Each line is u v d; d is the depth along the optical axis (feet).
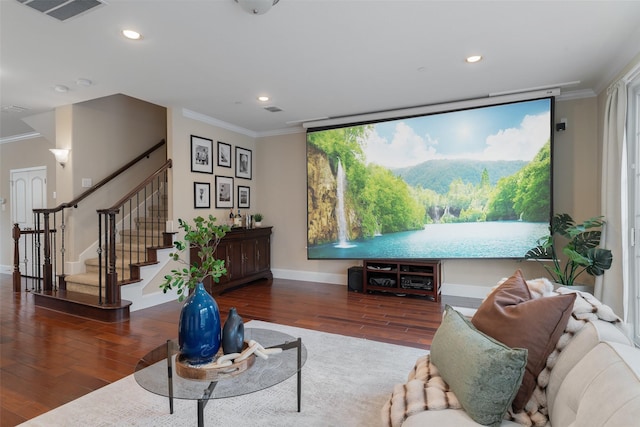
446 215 14.80
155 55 10.07
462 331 4.97
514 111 13.62
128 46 9.52
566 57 10.28
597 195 13.21
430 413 4.21
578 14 8.00
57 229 15.89
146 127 18.62
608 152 10.53
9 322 11.96
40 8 7.63
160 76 11.68
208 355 5.66
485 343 4.42
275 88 12.91
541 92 13.00
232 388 5.15
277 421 6.34
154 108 19.08
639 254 9.52
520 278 5.78
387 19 8.23
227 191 18.26
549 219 13.12
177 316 12.71
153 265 14.28
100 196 16.29
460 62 10.66
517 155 13.61
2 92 13.29
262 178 20.39
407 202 15.51
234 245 16.83
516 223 13.67
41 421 6.34
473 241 14.37
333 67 11.03
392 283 15.80
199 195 16.48
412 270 15.55
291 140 19.51
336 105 14.98
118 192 17.10
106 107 16.60
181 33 8.82
